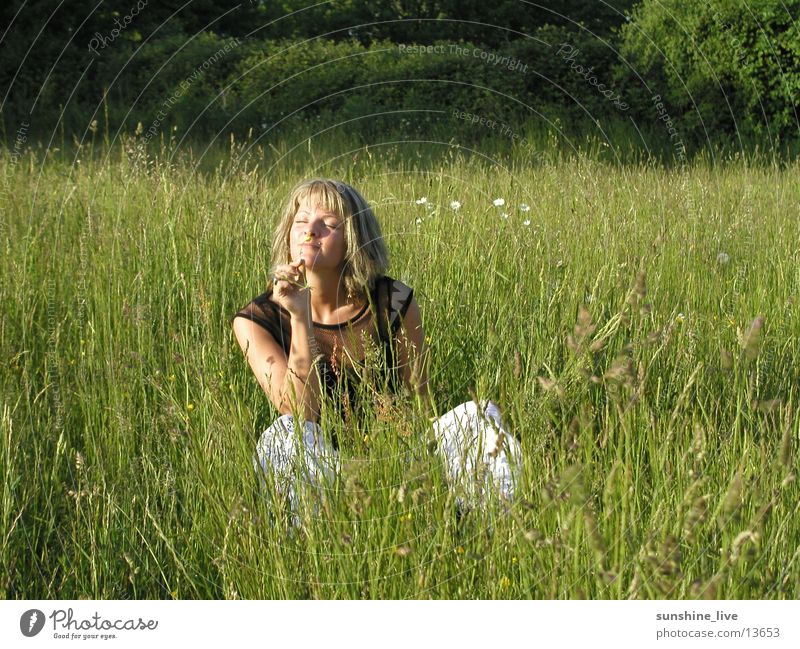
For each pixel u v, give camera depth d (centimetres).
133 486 260
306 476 226
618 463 202
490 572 207
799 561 200
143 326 342
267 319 292
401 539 214
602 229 435
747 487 212
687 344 312
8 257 421
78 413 305
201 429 265
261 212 445
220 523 236
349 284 292
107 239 430
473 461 219
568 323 329
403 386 249
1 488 253
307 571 217
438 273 391
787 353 334
